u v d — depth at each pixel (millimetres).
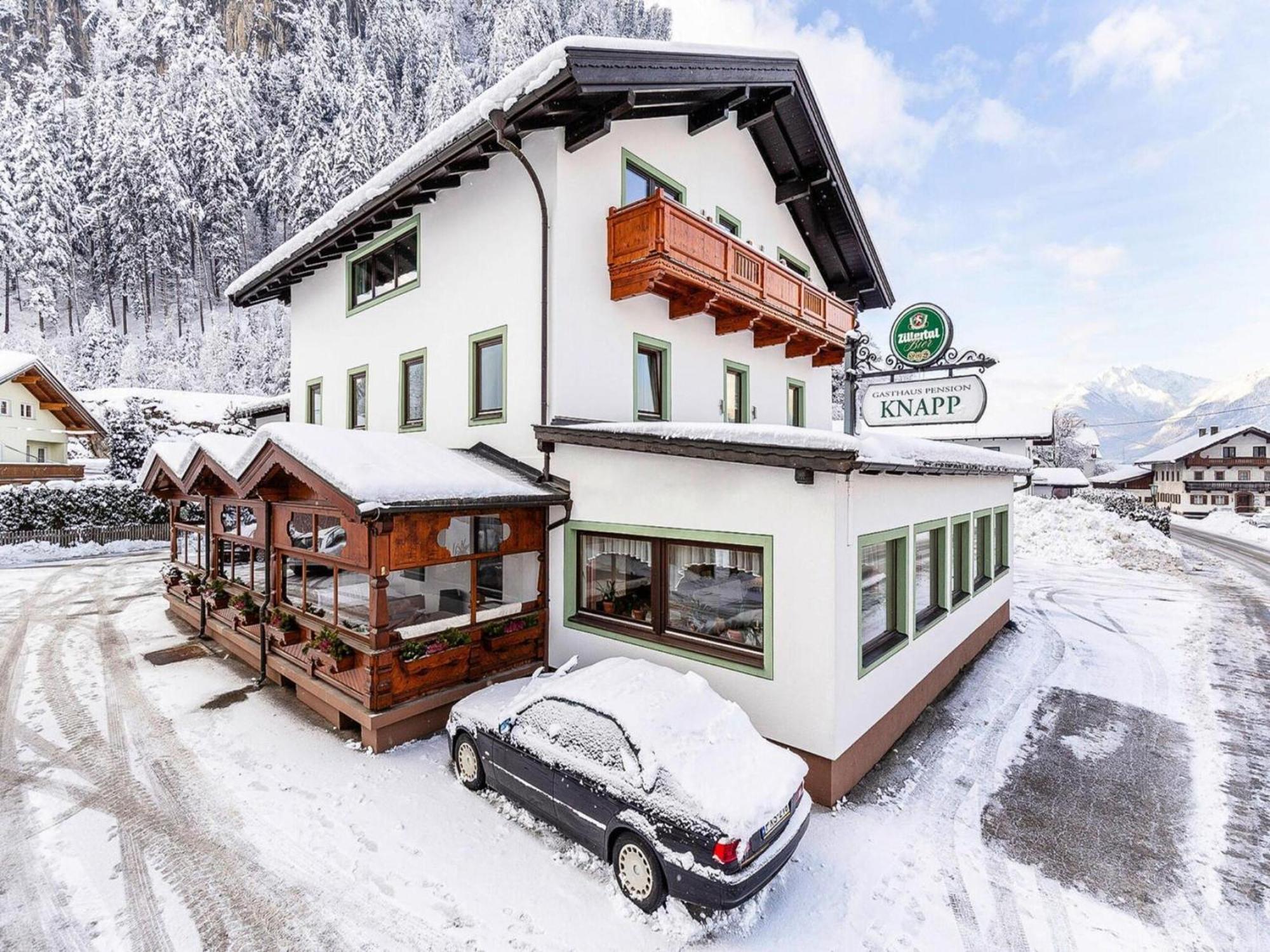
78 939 4637
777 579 6898
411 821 6164
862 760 7129
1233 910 5074
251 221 94062
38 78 108750
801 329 13195
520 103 8391
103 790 6711
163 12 118750
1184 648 12523
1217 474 60000
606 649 8719
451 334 11539
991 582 12789
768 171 14477
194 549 26188
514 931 4754
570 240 9750
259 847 5746
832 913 4996
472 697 7285
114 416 37656
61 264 71375
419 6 129000
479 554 8625
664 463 8008
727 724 5680
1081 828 6242
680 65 9359
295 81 108875
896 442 7816
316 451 7863
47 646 12016
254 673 10445
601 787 5262
